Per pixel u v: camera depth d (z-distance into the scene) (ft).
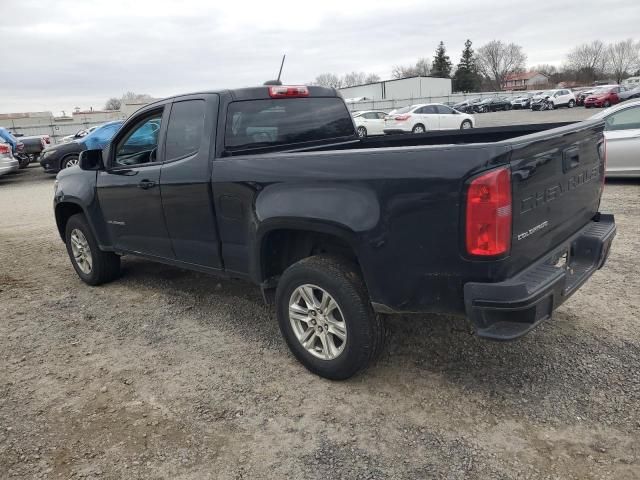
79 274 18.54
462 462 8.41
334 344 10.78
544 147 9.06
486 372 10.91
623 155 28.35
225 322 14.35
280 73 15.01
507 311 8.24
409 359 11.64
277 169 10.67
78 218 17.62
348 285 10.00
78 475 8.66
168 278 18.42
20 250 24.45
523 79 382.83
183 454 9.03
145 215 14.55
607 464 8.15
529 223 8.86
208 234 12.78
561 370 10.75
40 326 14.87
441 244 8.61
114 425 9.94
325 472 8.41
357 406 10.06
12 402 10.92
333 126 15.16
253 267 11.73
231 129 12.51
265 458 8.82
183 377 11.55
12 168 54.08
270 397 10.55
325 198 9.82
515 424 9.23
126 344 13.38
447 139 15.07
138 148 15.11
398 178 8.86
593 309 13.46
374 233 9.23
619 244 18.56
